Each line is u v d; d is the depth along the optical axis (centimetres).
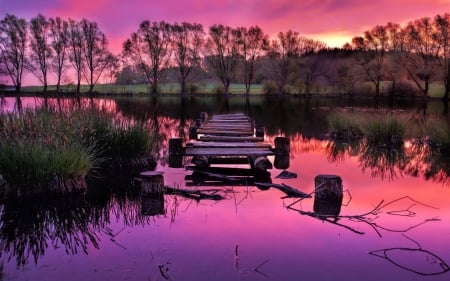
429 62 4847
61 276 371
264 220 523
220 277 366
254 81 6225
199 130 1440
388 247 440
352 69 5441
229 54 5706
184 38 5628
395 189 704
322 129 1766
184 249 428
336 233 479
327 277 370
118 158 863
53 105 1020
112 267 388
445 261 405
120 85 6172
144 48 5597
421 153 1112
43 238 468
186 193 656
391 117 1344
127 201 614
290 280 362
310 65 5806
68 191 647
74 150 684
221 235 469
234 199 625
